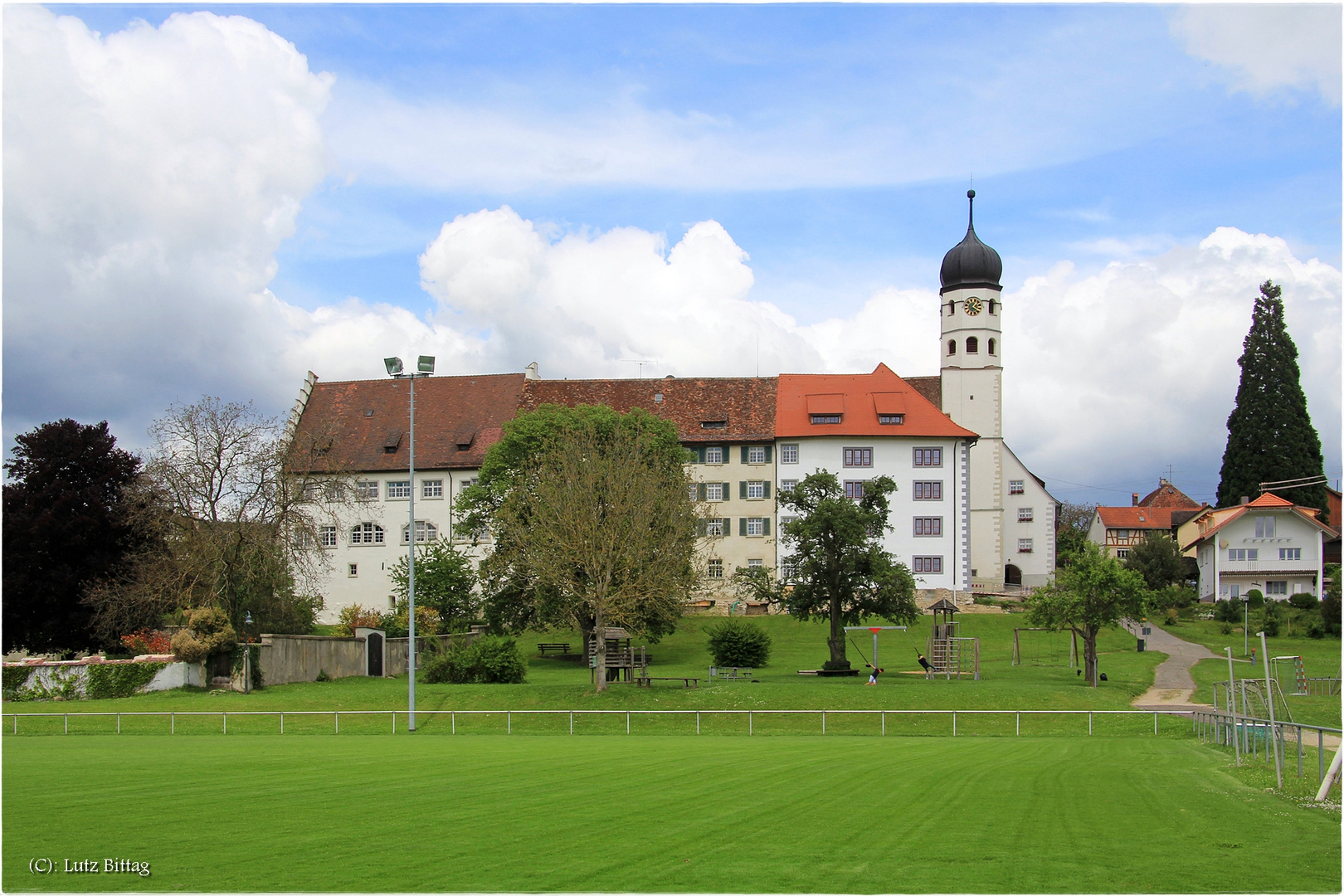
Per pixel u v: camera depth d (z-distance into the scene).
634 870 13.95
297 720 40.56
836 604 58.28
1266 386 103.94
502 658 53.19
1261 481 103.19
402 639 60.44
